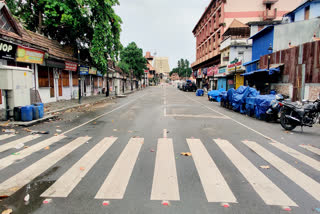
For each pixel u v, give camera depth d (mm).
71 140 6270
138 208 2904
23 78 9039
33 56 13453
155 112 12766
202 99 24172
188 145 5887
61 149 5410
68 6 17344
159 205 2980
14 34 12195
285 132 7793
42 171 4070
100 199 3119
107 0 17953
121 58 55000
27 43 12836
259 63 19609
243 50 27859
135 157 4875
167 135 7016
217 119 10516
